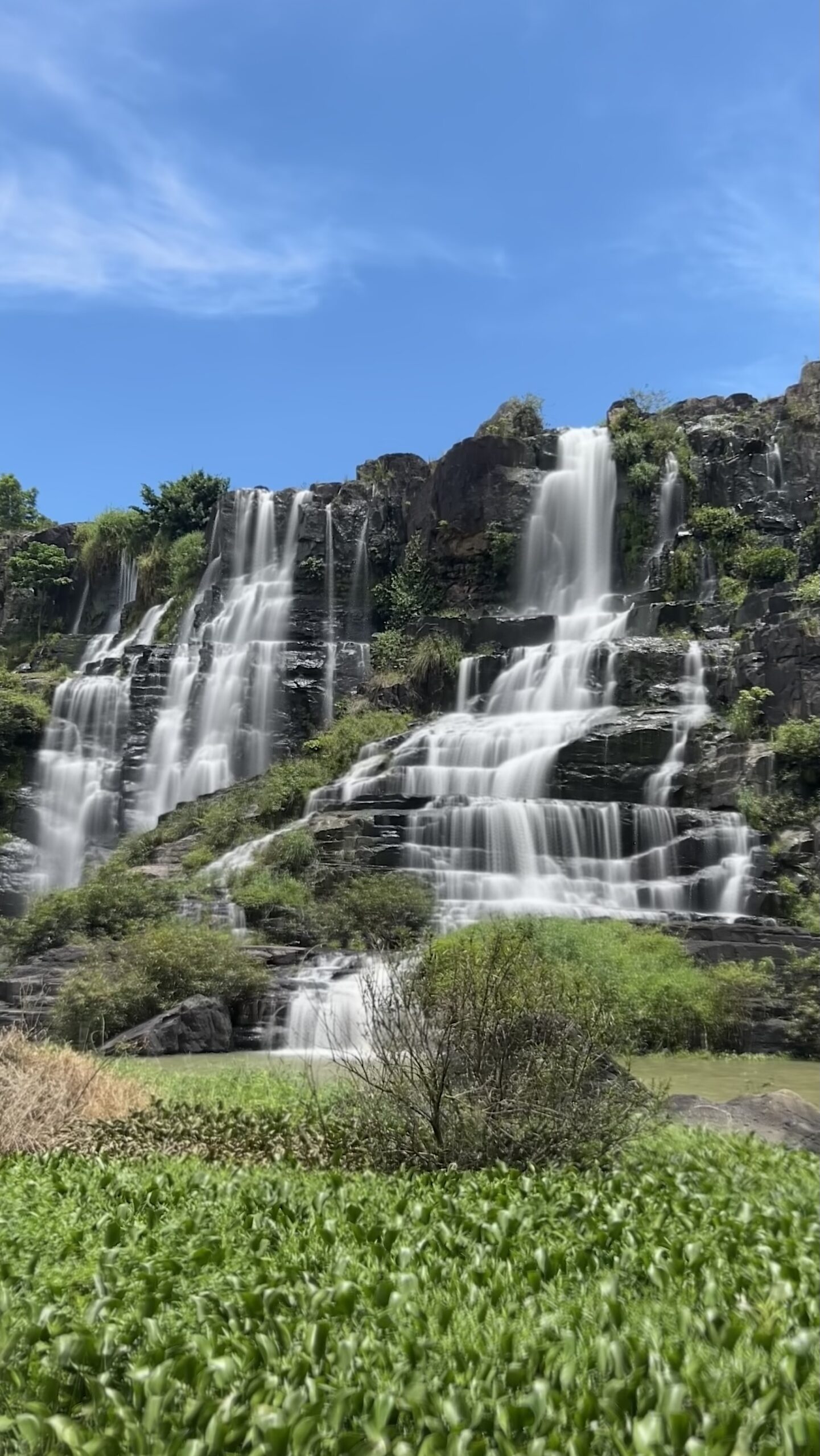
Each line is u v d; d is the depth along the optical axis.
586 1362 4.06
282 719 45.91
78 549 62.28
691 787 31.78
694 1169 7.32
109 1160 7.79
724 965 19.41
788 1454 3.38
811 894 26.28
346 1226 5.82
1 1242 5.67
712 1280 4.81
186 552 56.06
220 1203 6.47
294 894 25.41
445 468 51.12
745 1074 15.12
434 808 29.44
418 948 12.99
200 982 18.78
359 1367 4.01
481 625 45.09
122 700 46.00
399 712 43.03
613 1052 8.36
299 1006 18.80
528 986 8.23
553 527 49.09
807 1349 4.05
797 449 49.00
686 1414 3.50
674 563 45.06
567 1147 7.52
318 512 52.44
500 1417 3.58
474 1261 5.22
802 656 32.22
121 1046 16.70
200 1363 3.96
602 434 50.22
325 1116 8.78
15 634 59.88
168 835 34.56
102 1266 5.16
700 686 36.81
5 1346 4.20
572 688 38.59
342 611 51.47
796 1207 6.29
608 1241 5.52
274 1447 3.42
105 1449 3.46
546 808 28.48
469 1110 7.60
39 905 25.00
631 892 26.59
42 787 44.03
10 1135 8.28
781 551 44.00
